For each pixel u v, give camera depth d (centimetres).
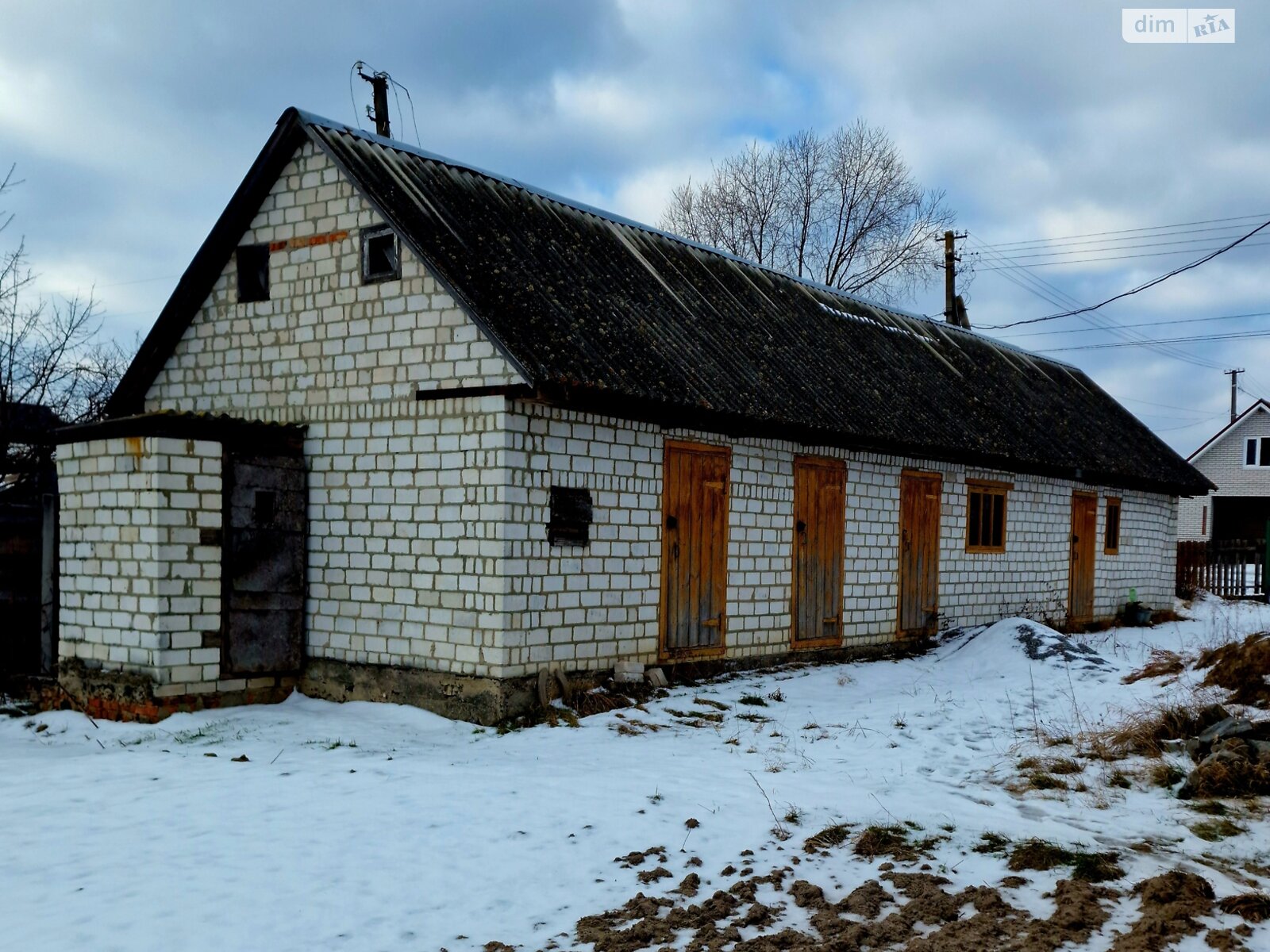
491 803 688
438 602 996
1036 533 1783
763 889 549
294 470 1089
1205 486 2216
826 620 1355
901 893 542
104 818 659
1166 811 675
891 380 1568
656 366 1088
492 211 1205
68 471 1059
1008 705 1049
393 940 488
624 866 580
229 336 1175
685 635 1158
